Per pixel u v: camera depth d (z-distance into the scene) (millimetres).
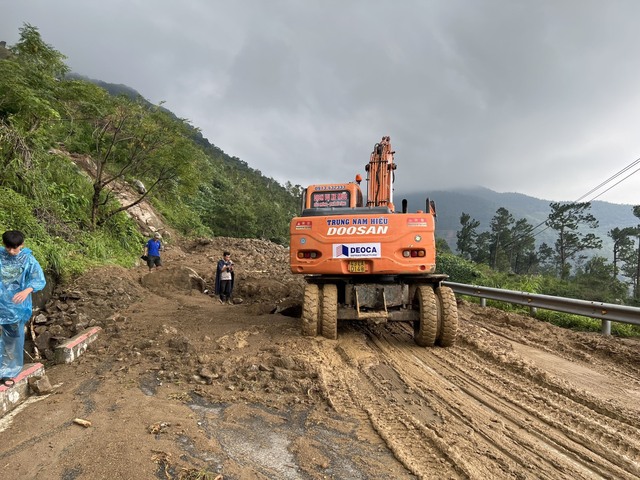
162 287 10438
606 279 50594
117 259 12352
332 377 4621
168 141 13945
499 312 9484
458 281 16359
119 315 7094
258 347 5621
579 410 3961
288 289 11633
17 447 3012
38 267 4070
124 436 3125
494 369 5191
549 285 18547
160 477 2627
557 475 2797
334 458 2938
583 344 6770
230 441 3143
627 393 4531
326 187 7453
